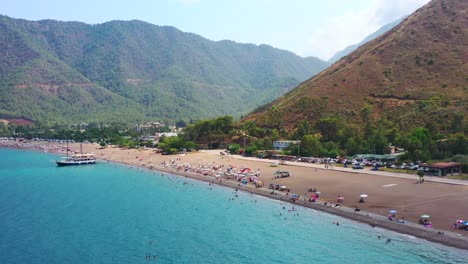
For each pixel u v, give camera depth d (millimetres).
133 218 104812
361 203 105375
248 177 153500
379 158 169875
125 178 175250
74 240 88062
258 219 100625
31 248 83438
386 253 75312
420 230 83312
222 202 120312
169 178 171875
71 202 124688
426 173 135875
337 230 89125
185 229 94688
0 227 97875
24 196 135125
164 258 77500
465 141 157125
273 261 75062
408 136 187000
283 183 137625
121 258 77750
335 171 151625
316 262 73938
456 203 97875
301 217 100375
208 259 76688
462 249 73688
